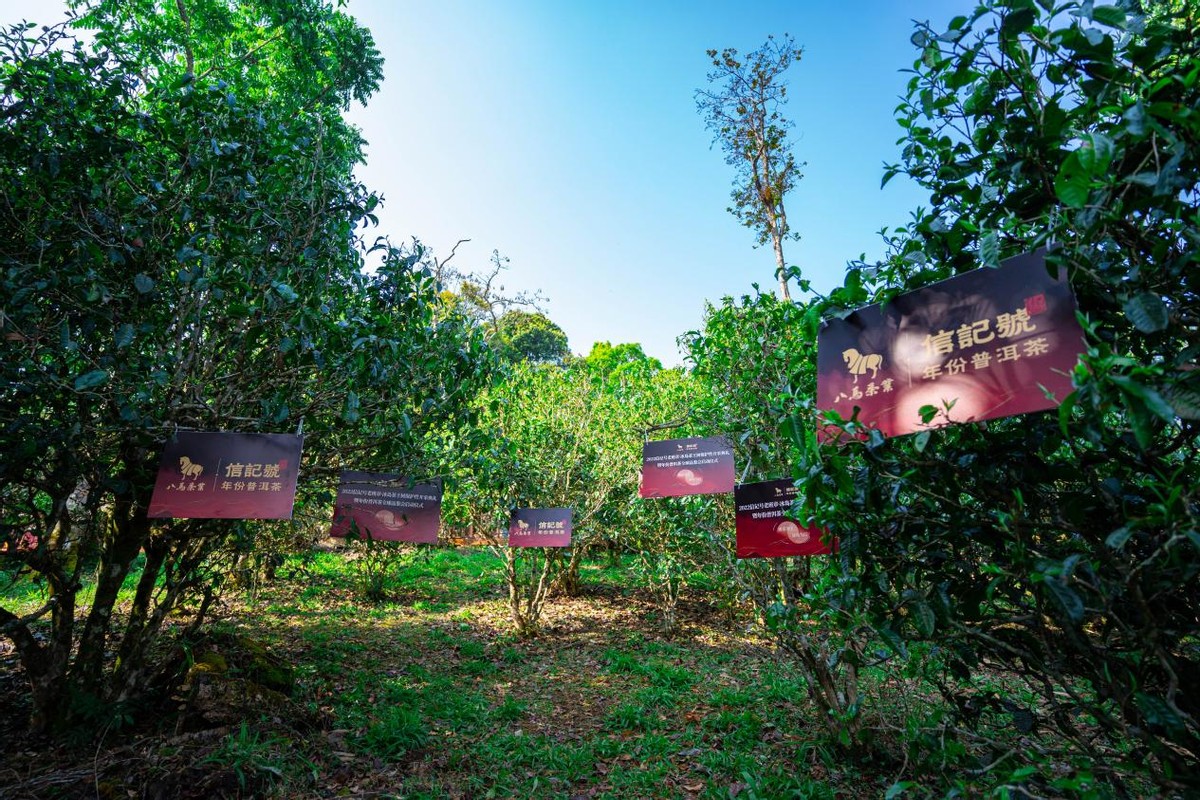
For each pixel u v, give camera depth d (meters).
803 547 3.75
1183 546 1.66
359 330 3.94
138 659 4.29
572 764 4.14
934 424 1.88
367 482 4.75
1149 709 1.60
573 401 9.37
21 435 3.30
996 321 1.80
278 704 4.53
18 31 3.50
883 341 2.07
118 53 3.95
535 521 7.20
